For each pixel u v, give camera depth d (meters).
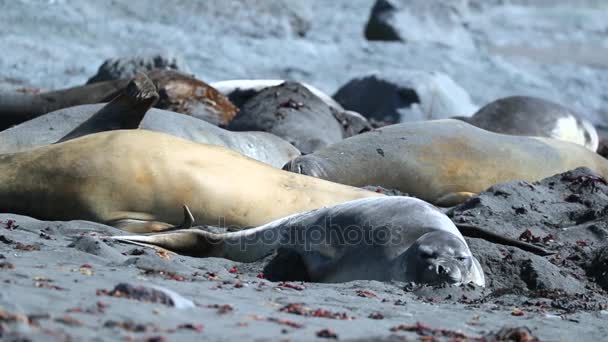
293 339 19.69
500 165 45.44
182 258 29.81
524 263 31.50
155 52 68.19
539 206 37.72
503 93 99.06
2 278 22.67
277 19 107.38
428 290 27.19
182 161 34.66
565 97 102.75
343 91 76.69
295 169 43.72
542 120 59.31
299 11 109.19
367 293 26.38
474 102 93.81
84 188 34.16
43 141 41.78
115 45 88.06
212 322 20.58
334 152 44.84
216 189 34.41
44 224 32.09
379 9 119.25
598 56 152.75
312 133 51.56
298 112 52.66
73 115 43.41
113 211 34.06
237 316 21.53
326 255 29.42
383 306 24.98
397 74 75.44
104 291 21.98
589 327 25.17
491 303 27.09
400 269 28.06
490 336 22.05
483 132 46.69
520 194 38.22
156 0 102.38
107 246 28.52
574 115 60.88
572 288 30.97
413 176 44.56
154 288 21.83
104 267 25.98
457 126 46.53
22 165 34.78
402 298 26.38
